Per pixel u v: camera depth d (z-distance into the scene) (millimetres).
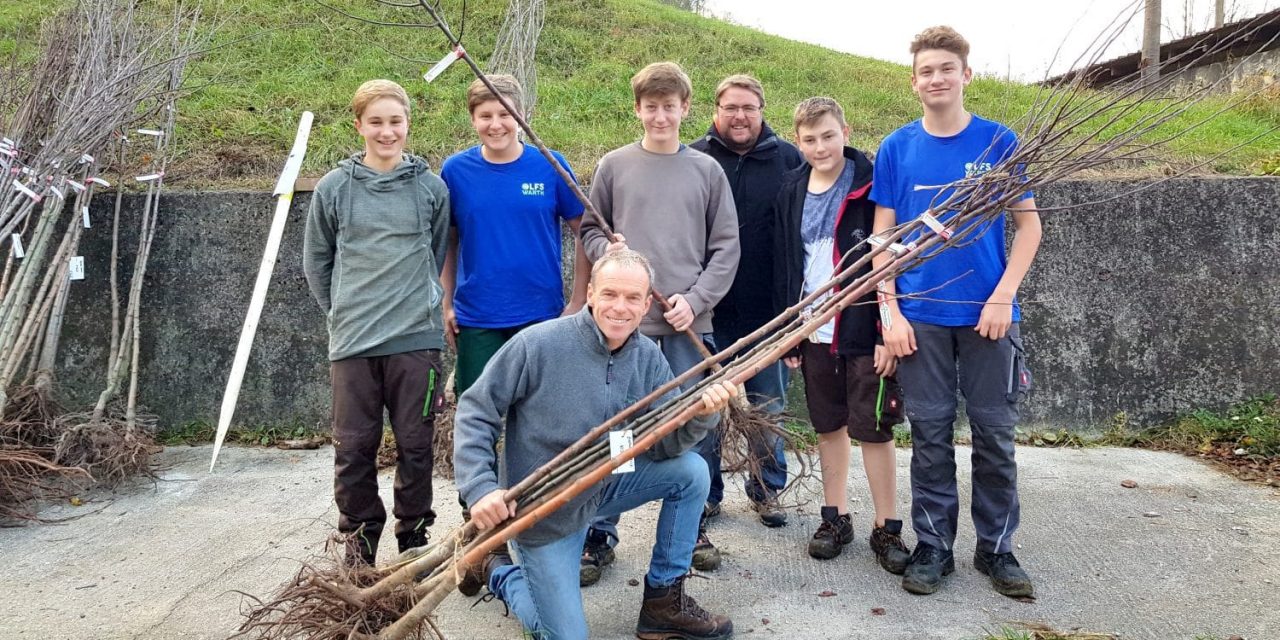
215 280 4836
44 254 4688
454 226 3279
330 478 4234
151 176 4664
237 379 2871
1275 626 2709
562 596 2420
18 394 4266
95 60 4742
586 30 8625
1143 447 4652
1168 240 4695
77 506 3881
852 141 6195
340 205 2922
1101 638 2648
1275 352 4688
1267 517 3617
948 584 3045
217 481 4199
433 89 6734
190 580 3135
